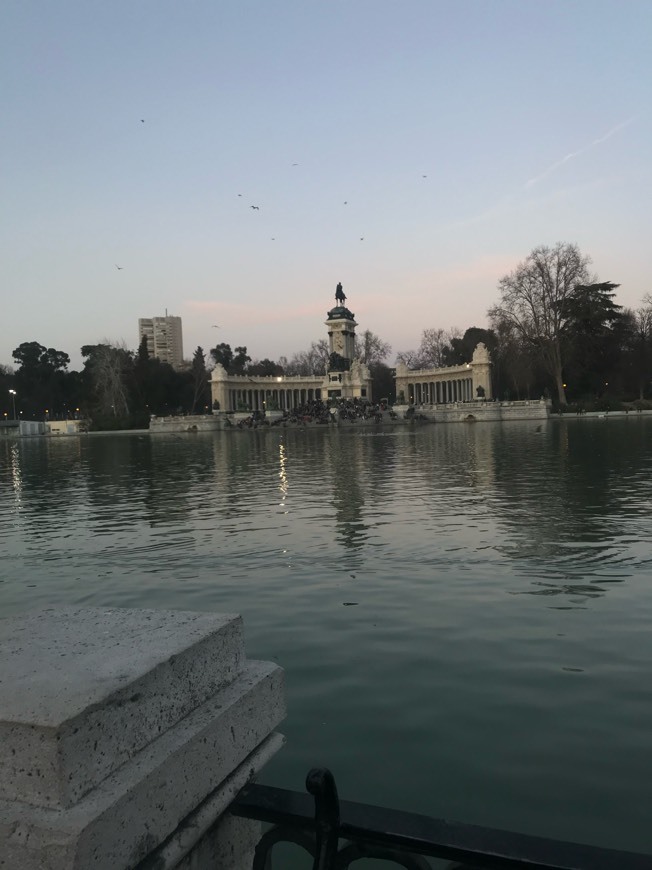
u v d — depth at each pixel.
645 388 111.62
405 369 131.00
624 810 5.32
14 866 2.19
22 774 2.28
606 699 7.21
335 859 2.54
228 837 2.90
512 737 6.50
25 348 169.00
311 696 7.56
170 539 16.80
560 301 93.81
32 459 53.66
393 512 19.33
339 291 123.00
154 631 3.02
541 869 2.25
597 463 30.86
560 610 10.09
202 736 2.71
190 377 144.50
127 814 2.31
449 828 2.47
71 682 2.49
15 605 11.46
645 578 11.53
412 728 6.75
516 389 113.62
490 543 14.62
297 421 102.50
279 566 13.47
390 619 10.02
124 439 92.38
